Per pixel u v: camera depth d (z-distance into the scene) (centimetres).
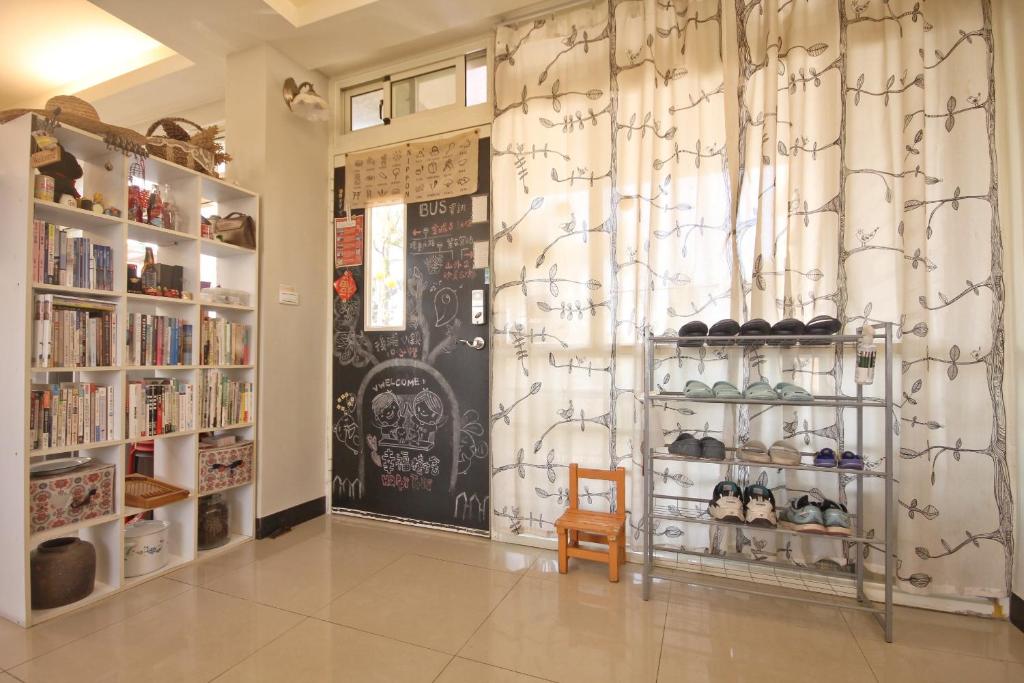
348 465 302
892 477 183
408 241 289
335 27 255
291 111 282
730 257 216
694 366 221
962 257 185
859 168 200
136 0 232
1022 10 178
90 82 333
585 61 245
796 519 183
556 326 247
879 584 200
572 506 236
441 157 281
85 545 198
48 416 184
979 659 163
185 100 331
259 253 267
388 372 293
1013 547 182
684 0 229
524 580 218
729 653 166
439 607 195
